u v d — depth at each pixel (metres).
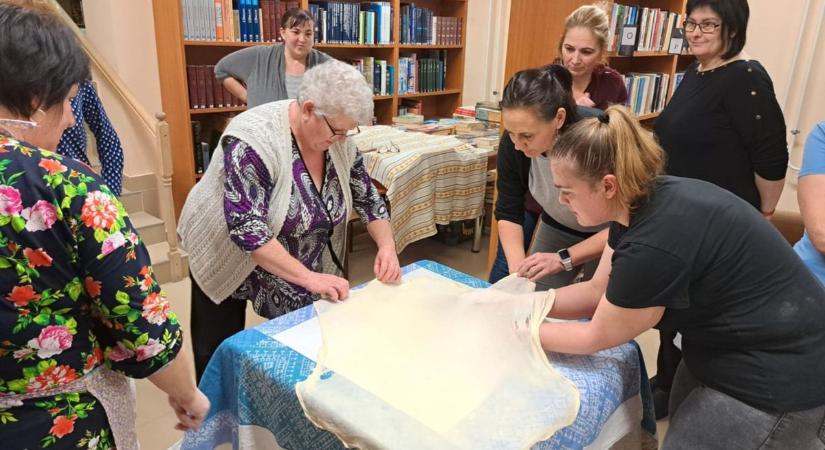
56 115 0.80
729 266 0.99
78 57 0.79
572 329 1.11
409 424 0.90
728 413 1.07
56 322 0.77
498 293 1.34
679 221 0.97
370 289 1.40
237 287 1.62
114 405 0.89
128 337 0.82
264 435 1.14
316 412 0.95
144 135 3.38
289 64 3.11
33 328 0.75
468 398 0.97
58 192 0.74
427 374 1.04
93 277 0.78
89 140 3.04
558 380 1.04
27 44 0.72
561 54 2.17
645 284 0.96
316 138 1.38
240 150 1.37
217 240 1.56
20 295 0.73
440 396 0.98
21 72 0.72
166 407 2.10
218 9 3.31
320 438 1.01
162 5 3.23
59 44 0.76
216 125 3.72
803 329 1.01
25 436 0.79
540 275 1.50
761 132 1.79
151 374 0.87
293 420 1.04
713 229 0.98
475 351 1.11
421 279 1.47
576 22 2.07
